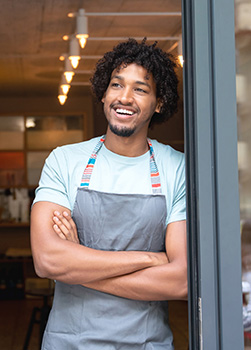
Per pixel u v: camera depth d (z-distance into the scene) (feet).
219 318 4.67
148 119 5.86
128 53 5.71
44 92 22.85
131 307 5.75
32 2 11.91
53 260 5.43
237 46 4.74
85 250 5.42
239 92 4.73
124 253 5.49
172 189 5.95
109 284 5.50
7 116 23.88
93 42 14.76
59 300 5.95
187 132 4.83
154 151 6.09
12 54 16.37
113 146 5.98
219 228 4.66
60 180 5.92
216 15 4.70
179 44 13.46
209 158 4.70
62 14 12.76
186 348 14.79
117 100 5.66
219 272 4.66
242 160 4.72
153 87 5.82
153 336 5.85
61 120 24.14
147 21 13.12
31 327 14.34
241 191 4.72
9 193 23.77
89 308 5.75
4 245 23.75
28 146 23.98
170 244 5.68
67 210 5.85
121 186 5.89
